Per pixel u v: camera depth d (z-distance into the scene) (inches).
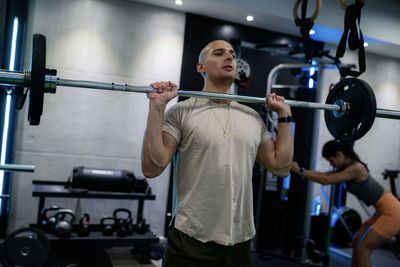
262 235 157.4
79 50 145.4
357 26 65.7
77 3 144.6
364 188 113.0
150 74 156.2
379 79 207.2
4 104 134.6
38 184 133.8
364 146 204.2
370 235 109.3
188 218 56.5
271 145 63.7
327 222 142.3
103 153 150.9
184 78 161.2
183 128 58.4
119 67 151.4
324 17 156.9
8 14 134.4
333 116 68.7
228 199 55.9
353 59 198.2
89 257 130.3
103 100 150.1
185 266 56.2
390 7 173.8
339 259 161.5
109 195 127.4
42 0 140.1
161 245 146.5
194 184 56.8
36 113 51.4
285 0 154.4
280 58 179.5
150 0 150.0
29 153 140.9
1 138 135.3
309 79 153.2
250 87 174.4
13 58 135.1
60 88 144.0
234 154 57.5
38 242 102.5
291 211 153.4
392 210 108.2
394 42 175.6
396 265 161.2
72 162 146.6
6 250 100.8
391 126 211.8
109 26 149.3
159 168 56.6
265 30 175.5
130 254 137.1
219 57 62.3
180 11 159.9
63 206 147.2
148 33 155.3
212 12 158.1
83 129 147.7
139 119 155.7
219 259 56.9
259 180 159.9
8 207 137.6
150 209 159.6
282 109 62.6
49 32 141.4
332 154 119.1
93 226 132.6
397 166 214.8
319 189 187.6
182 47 161.0
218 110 59.7
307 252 145.6
